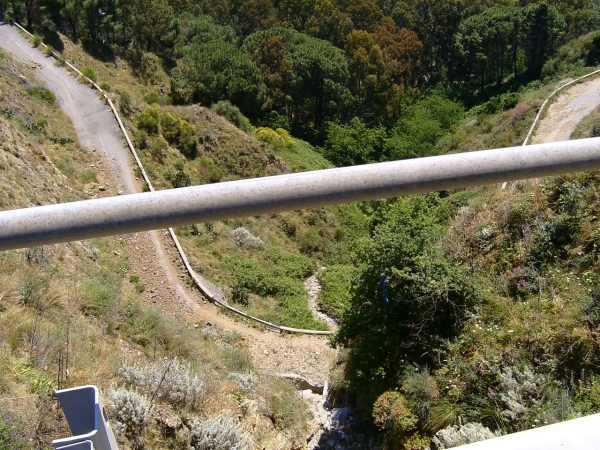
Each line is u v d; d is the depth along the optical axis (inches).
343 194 42.5
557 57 1947.6
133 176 813.2
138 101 1054.4
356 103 1875.0
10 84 884.6
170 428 257.0
